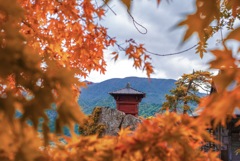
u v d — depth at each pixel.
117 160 1.62
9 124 1.13
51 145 1.57
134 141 1.67
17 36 1.18
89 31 4.02
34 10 3.80
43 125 1.18
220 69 1.06
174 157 1.71
